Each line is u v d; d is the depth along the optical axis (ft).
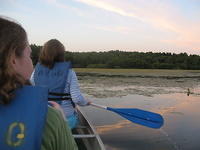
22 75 3.08
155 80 61.11
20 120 2.82
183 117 24.54
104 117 23.35
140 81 57.36
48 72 9.79
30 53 3.34
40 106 2.89
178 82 58.03
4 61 2.81
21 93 2.89
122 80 58.59
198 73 93.20
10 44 2.87
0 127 2.79
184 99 35.06
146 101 32.76
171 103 31.99
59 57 9.75
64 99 9.87
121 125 20.63
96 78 62.28
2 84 2.77
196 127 20.79
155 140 17.30
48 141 2.93
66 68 9.72
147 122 13.37
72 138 3.23
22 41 3.02
